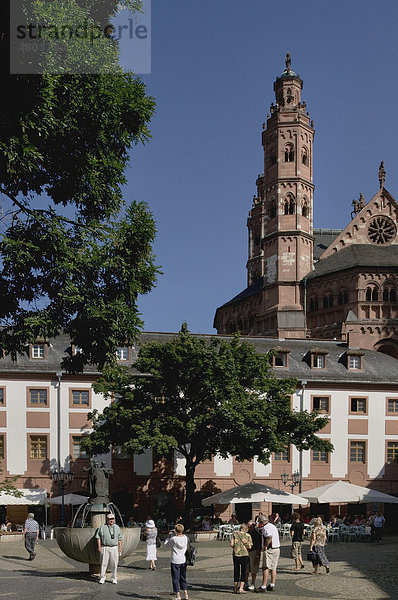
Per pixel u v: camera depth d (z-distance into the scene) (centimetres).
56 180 2020
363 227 8000
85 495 5034
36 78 1672
